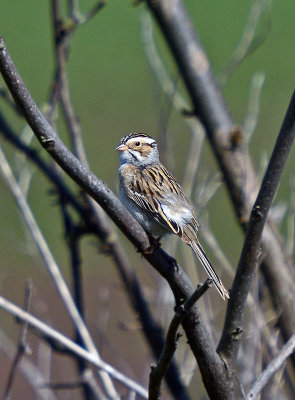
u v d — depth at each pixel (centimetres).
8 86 649
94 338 1341
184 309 647
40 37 2719
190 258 987
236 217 1024
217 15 2628
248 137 1080
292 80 2405
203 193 1055
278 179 675
